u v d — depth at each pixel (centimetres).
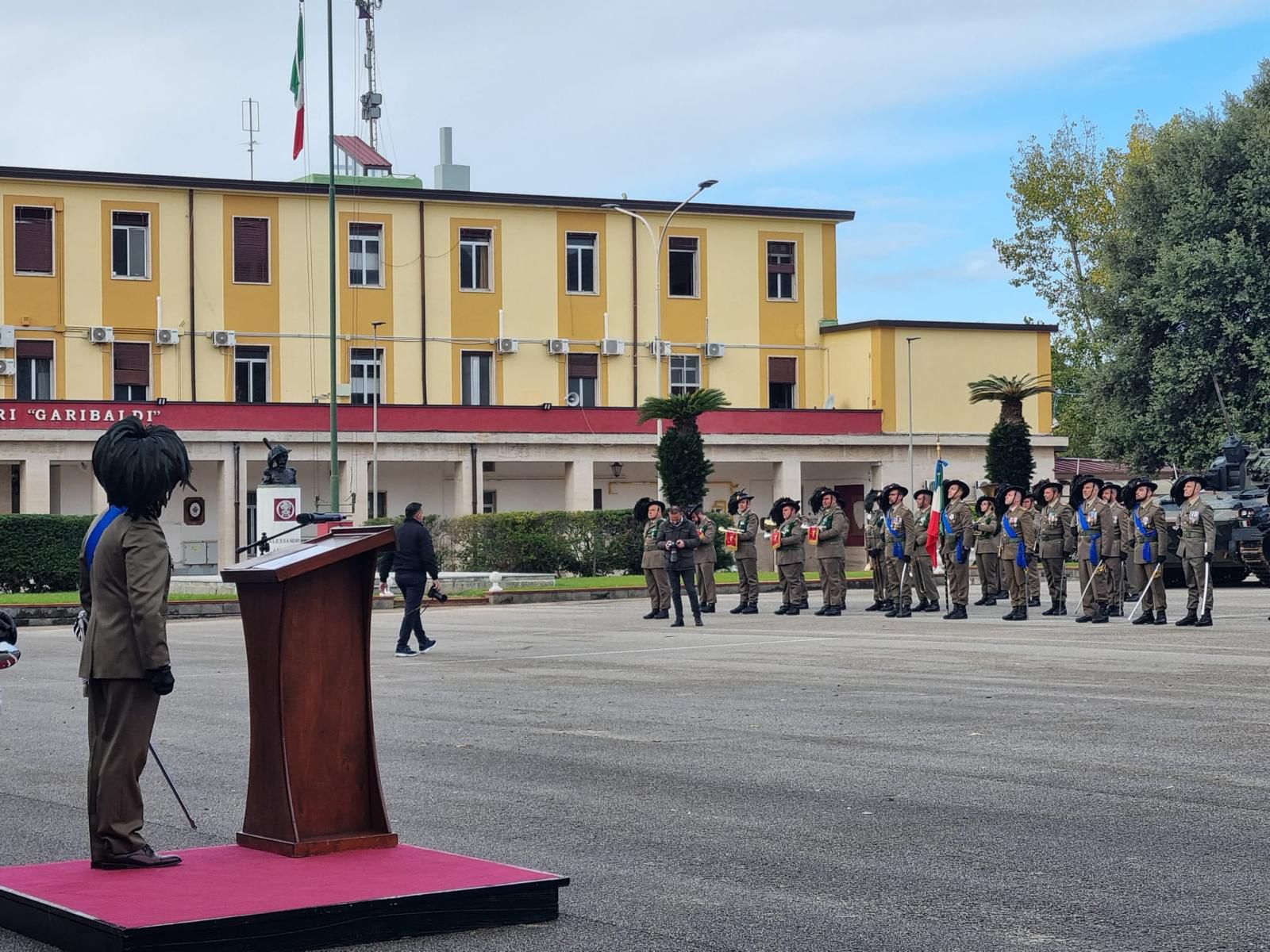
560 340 5481
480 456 4994
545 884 677
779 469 5378
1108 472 6456
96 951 606
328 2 4275
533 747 1188
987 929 660
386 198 5316
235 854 732
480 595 3575
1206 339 5050
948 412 5684
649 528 2839
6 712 1489
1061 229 6744
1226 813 898
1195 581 2431
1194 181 5162
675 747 1181
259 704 744
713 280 5734
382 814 745
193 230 5088
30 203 4909
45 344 4938
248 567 737
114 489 711
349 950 630
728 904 707
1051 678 1631
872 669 1767
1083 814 900
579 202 5538
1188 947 629
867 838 846
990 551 3069
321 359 5234
